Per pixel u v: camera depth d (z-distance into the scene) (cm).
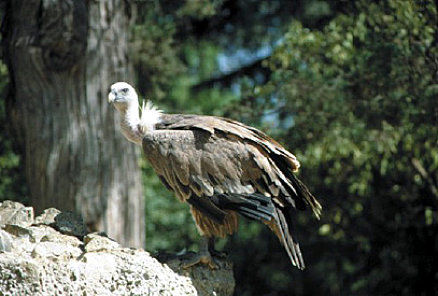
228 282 985
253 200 976
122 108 1070
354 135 1577
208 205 984
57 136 1450
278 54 1616
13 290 745
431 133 1527
